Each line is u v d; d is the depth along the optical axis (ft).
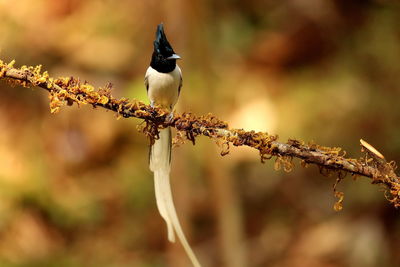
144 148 39.88
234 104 38.96
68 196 38.11
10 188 37.50
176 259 34.27
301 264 35.29
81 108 40.32
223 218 32.83
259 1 43.04
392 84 39.88
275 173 38.42
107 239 37.04
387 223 35.76
